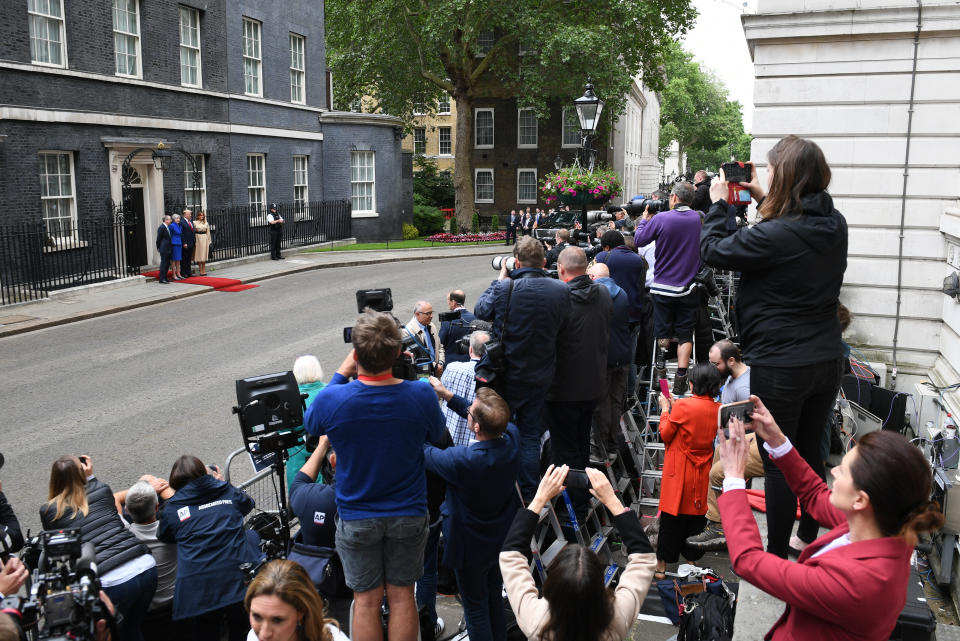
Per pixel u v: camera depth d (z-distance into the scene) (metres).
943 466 8.10
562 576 2.72
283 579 3.10
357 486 3.96
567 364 5.80
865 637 2.22
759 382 3.51
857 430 8.95
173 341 14.20
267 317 16.44
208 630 5.27
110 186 19.36
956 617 6.53
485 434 4.37
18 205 16.75
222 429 9.68
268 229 26.61
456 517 4.50
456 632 5.35
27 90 16.78
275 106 26.73
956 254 9.70
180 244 20.22
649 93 62.06
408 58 35.66
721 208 3.59
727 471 2.62
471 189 38.34
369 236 31.92
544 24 32.97
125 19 19.91
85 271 18.58
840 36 10.35
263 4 25.77
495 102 43.53
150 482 6.18
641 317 8.57
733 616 4.52
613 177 17.50
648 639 5.16
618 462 7.51
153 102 20.77
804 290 3.38
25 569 3.99
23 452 8.84
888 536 2.17
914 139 10.30
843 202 10.75
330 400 3.92
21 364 12.52
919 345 10.65
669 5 33.31
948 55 9.98
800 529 4.40
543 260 5.56
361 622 4.05
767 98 10.83
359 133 30.73
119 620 4.84
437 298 18.80
